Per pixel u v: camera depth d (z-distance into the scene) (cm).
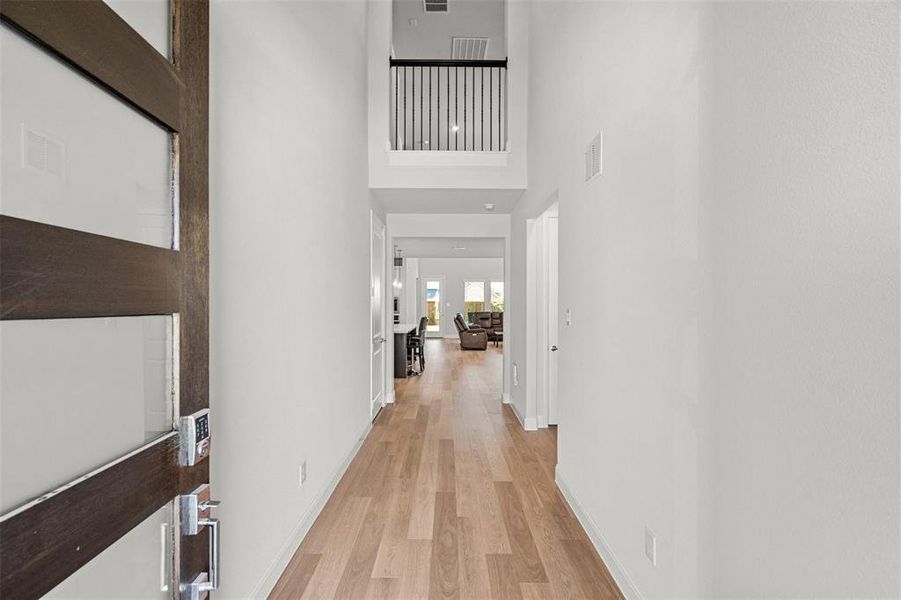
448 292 1720
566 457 327
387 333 621
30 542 69
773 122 119
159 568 103
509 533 278
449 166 491
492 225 632
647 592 193
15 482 73
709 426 148
